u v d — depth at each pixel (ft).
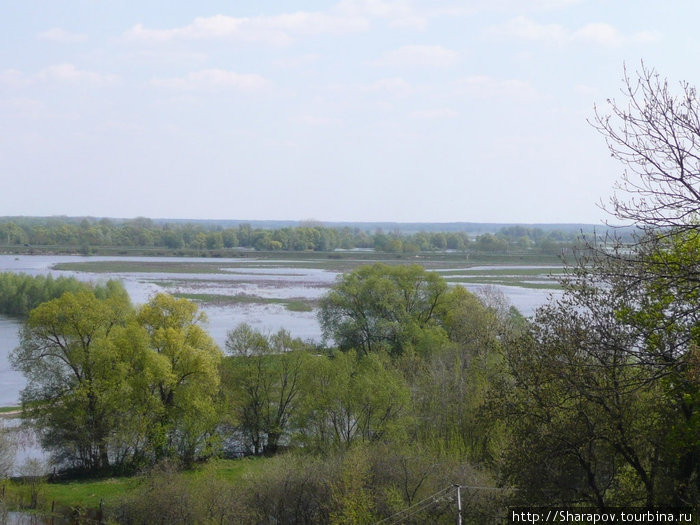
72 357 172.35
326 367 165.37
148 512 126.93
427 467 119.55
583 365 66.54
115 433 168.45
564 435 73.15
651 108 52.06
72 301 174.70
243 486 132.05
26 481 156.35
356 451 122.93
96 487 157.89
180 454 174.91
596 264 69.36
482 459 129.70
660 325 63.98
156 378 169.37
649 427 71.61
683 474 71.15
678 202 51.57
